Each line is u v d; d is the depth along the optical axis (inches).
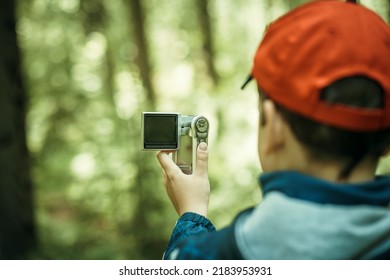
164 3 829.2
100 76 647.8
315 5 37.9
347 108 34.7
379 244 35.7
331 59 35.2
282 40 36.8
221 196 368.8
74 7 584.7
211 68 689.0
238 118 451.5
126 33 655.8
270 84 36.7
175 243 48.0
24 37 595.5
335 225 35.0
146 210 357.7
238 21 792.9
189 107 497.0
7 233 269.9
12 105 271.3
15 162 273.4
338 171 36.7
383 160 280.1
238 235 37.2
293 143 37.1
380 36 36.5
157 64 829.2
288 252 35.6
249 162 393.7
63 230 347.9
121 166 389.7
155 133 58.8
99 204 407.8
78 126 589.6
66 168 490.6
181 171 55.2
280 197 36.2
